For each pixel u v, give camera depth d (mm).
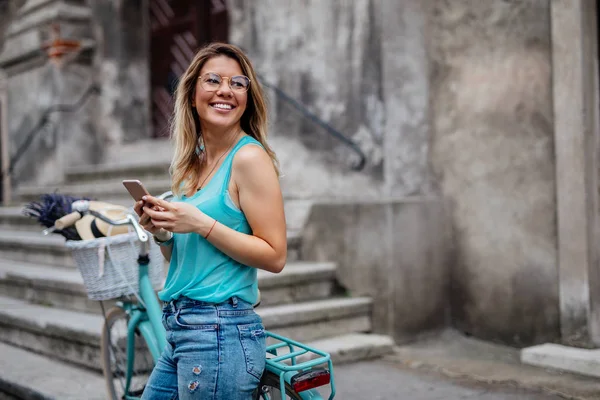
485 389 3873
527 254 4703
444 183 5270
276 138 6031
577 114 4332
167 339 2256
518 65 4754
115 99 8125
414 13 5262
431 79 5348
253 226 2178
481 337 5000
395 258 4852
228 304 2172
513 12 4781
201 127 2354
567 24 4383
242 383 2125
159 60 8172
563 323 4434
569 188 4379
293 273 4773
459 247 5168
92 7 8383
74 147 8211
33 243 5891
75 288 4762
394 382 4035
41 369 4223
